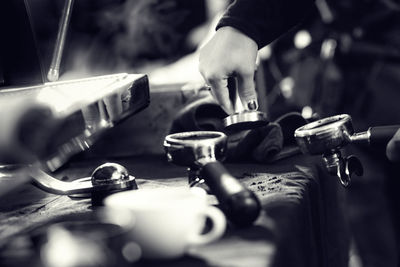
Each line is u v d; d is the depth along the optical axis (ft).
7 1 4.67
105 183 4.41
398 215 8.43
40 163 3.99
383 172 8.41
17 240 3.53
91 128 4.25
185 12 6.88
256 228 3.75
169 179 4.98
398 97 8.34
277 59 8.84
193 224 3.50
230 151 5.21
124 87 4.48
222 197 3.78
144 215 3.46
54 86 4.51
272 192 4.35
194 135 4.42
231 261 3.45
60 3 6.02
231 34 4.91
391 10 8.10
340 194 5.61
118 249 3.48
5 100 4.00
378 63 8.33
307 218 4.33
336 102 8.61
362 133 4.56
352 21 8.35
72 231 3.58
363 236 8.70
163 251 3.48
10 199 4.81
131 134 5.82
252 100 4.84
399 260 5.92
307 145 4.60
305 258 4.10
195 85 5.77
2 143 3.82
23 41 4.71
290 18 5.19
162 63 6.86
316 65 8.64
